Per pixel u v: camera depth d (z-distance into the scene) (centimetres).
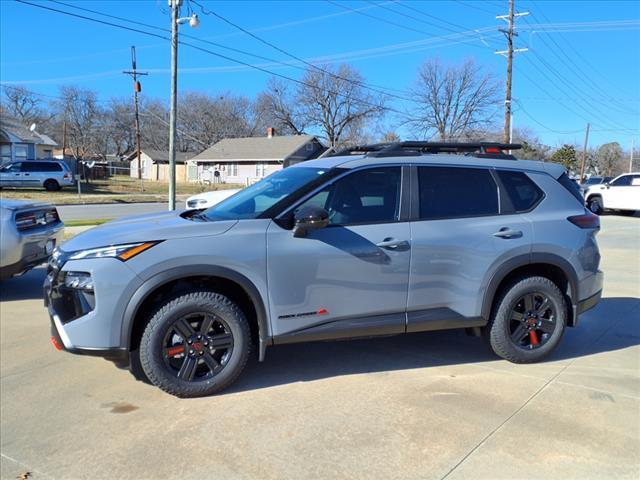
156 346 366
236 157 5662
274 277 379
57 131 7475
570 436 327
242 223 383
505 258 431
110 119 7638
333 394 386
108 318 356
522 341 451
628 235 1466
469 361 456
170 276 361
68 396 379
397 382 409
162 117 7794
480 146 478
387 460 299
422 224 416
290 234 385
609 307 649
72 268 365
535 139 7256
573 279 454
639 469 293
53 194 3020
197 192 3888
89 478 283
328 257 389
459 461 299
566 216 457
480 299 429
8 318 569
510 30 3094
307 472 288
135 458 301
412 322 416
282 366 440
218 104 7769
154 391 388
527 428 337
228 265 369
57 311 374
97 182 4472
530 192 457
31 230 657
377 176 417
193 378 377
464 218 430
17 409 359
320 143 6025
